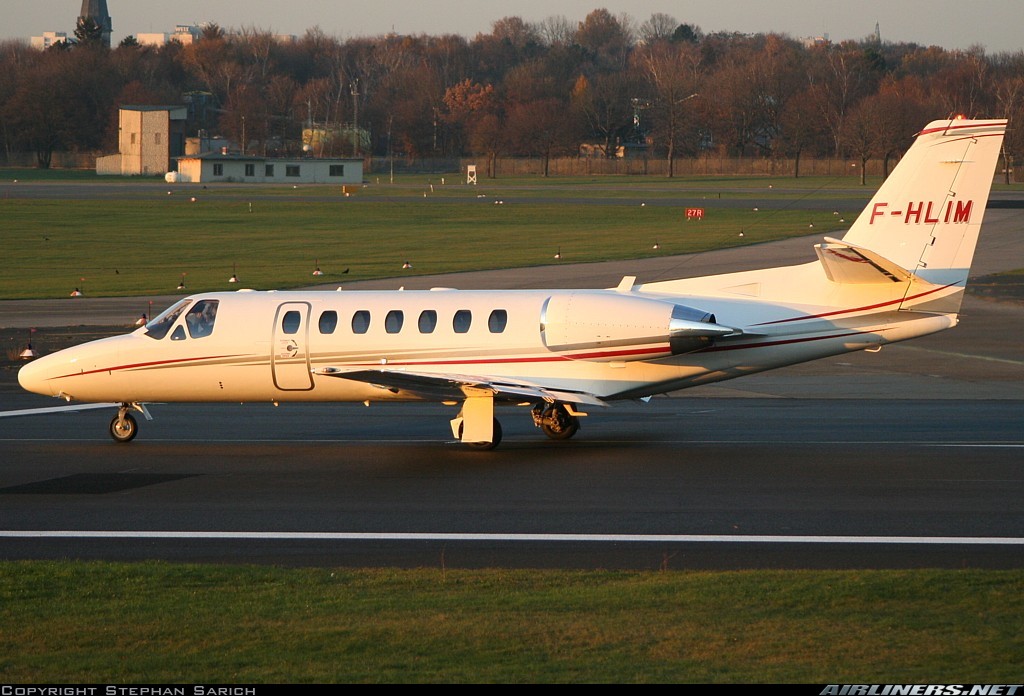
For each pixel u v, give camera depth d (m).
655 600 37.62
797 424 79.56
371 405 91.19
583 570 42.97
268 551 47.62
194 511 55.12
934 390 94.50
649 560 45.47
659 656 31.78
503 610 36.62
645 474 63.03
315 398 75.56
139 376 75.56
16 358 113.25
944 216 69.75
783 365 71.81
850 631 33.81
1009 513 52.94
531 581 40.75
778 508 54.44
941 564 44.31
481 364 71.94
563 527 51.19
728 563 44.84
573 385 71.19
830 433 75.81
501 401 71.56
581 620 35.28
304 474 64.19
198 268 189.38
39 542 49.44
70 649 33.06
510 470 64.62
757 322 71.19
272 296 76.12
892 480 60.72
